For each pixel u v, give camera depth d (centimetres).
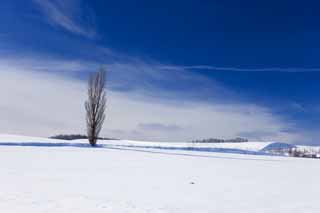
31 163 1994
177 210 927
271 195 1215
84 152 3078
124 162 2298
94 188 1224
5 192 1063
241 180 1619
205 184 1445
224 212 927
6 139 4950
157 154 3306
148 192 1193
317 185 1516
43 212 831
